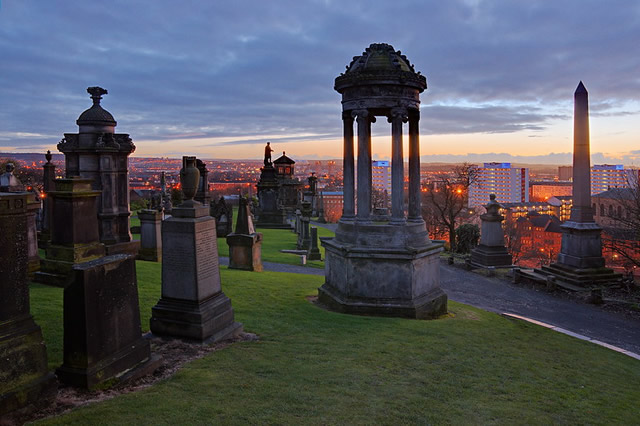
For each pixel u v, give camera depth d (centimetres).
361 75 1283
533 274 2258
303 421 550
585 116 2139
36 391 541
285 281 1661
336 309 1288
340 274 1316
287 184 5950
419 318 1268
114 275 656
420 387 709
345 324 1094
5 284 524
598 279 2064
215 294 932
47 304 1012
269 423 537
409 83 1294
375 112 1504
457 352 925
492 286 2172
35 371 548
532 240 8162
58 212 1259
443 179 5022
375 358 835
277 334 962
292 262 2545
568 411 682
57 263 1250
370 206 1365
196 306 872
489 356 926
